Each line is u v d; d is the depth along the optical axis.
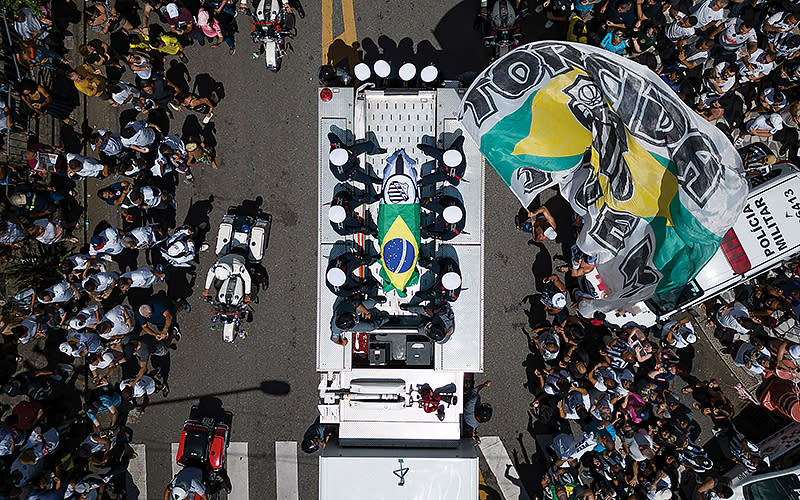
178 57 11.59
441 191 9.54
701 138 8.06
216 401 11.80
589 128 8.58
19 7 10.04
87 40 11.57
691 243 8.48
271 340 11.76
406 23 11.58
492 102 8.72
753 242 9.91
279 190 11.73
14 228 9.55
